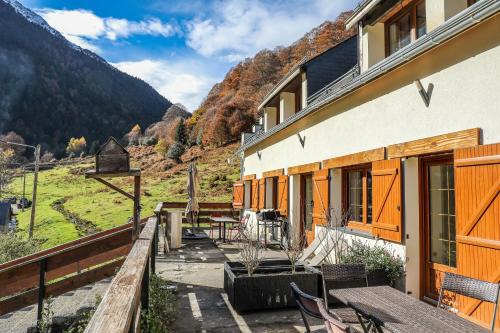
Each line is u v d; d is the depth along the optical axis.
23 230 21.84
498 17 4.02
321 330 3.45
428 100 5.06
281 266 6.01
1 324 6.41
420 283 5.41
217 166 35.94
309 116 9.12
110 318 1.80
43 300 5.64
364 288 3.74
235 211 16.34
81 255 5.86
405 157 5.49
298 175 10.12
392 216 5.62
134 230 5.46
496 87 4.04
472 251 4.11
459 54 4.55
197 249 10.53
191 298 5.77
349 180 7.82
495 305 3.13
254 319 4.88
